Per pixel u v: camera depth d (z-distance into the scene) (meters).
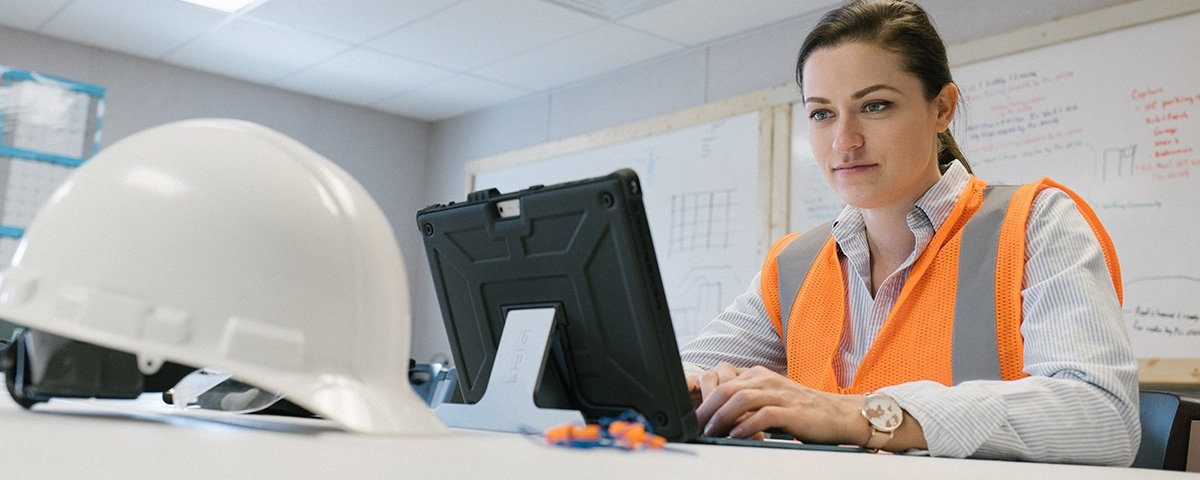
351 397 0.52
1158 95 2.47
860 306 1.20
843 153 1.16
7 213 3.71
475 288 0.86
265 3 3.39
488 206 0.81
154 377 0.63
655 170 3.79
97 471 0.30
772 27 3.46
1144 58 2.51
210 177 0.54
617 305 0.73
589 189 0.71
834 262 1.25
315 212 0.54
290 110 4.50
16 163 3.74
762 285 1.33
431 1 3.30
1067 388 0.82
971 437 0.76
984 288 1.07
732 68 3.57
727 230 3.48
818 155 1.21
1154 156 2.46
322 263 0.53
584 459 0.46
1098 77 2.59
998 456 0.77
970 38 2.92
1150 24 2.51
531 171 4.37
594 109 4.12
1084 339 0.90
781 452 0.62
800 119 3.29
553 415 0.72
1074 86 2.64
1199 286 2.34
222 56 4.04
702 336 1.36
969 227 1.11
